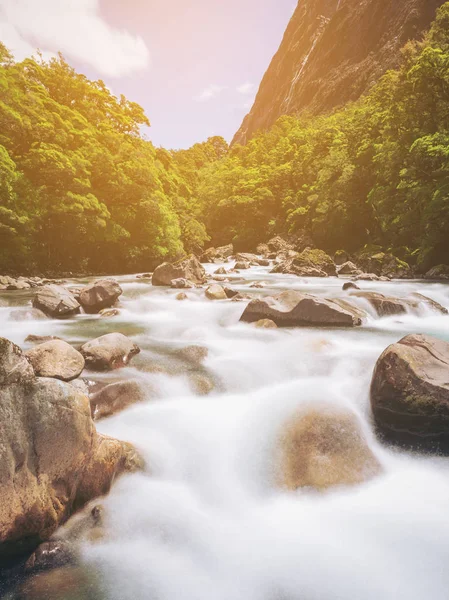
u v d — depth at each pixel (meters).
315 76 152.75
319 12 194.00
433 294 19.16
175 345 9.06
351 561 3.37
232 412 5.68
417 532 3.68
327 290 20.73
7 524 3.06
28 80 34.50
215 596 3.03
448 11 35.47
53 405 3.53
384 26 128.25
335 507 4.03
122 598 2.97
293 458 4.57
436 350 5.71
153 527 3.71
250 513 4.01
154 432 5.14
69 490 3.58
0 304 14.89
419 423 5.09
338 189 48.12
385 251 38.19
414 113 32.94
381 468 4.63
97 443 3.98
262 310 11.20
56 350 5.74
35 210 27.94
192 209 77.88
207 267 42.44
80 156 33.16
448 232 29.81
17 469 3.20
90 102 43.31
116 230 35.59
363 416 5.52
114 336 7.73
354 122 53.97
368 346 8.72
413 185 30.83
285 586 3.12
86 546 3.42
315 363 7.36
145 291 18.97
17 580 3.08
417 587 3.11
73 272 34.06
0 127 28.31
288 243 57.66
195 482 4.39
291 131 101.62
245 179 77.62
